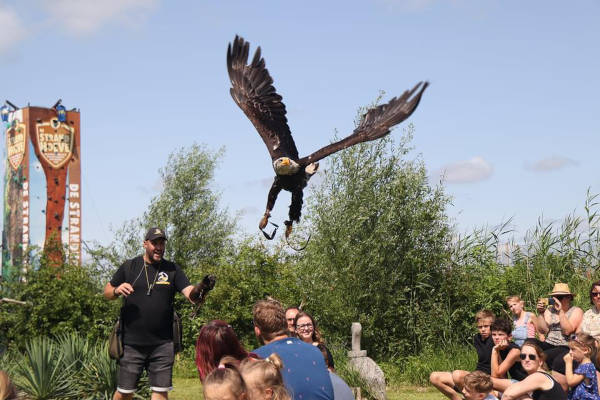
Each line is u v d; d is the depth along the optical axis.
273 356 4.17
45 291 19.84
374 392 12.28
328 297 18.20
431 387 15.20
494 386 8.42
